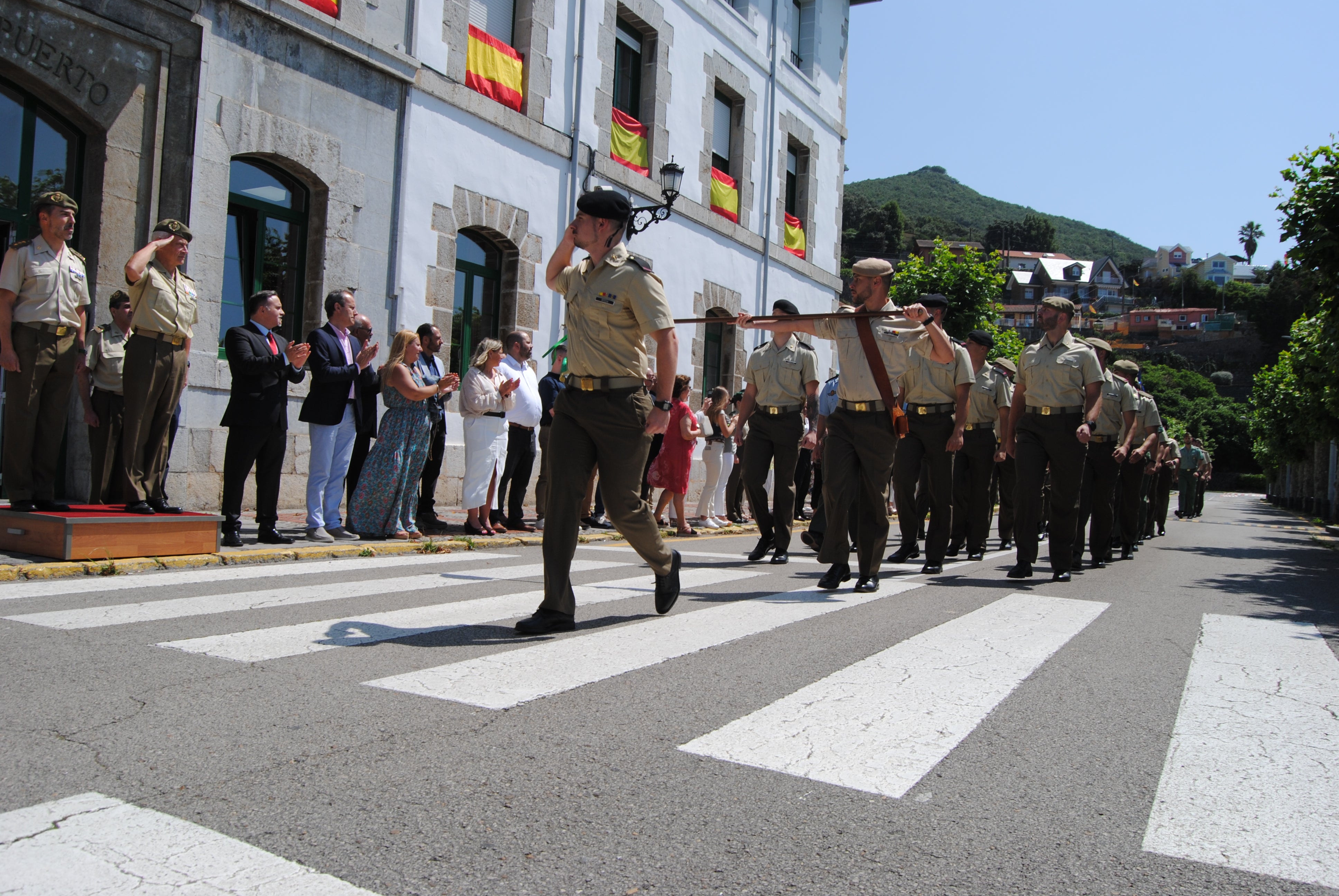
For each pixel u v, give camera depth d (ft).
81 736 8.36
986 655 13.21
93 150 27.09
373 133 34.30
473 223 38.63
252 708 9.37
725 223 56.39
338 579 18.19
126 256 27.43
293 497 31.76
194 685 10.05
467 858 6.44
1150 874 6.63
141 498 20.40
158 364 20.31
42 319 19.63
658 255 50.75
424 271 36.45
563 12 43.27
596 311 13.16
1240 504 158.51
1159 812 7.76
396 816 7.04
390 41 34.55
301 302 33.12
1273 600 21.12
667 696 10.44
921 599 18.49
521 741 8.77
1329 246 38.42
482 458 27.86
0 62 24.72
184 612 13.94
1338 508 84.43
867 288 18.65
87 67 26.30
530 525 31.55
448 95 37.06
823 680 11.44
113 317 23.70
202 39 28.71
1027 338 315.58
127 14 26.94
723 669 11.77
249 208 31.42
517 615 14.73
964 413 23.21
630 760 8.43
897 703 10.57
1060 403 22.68
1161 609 18.62
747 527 39.24
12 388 19.44
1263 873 6.69
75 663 10.71
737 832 7.05
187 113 28.60
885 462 18.99
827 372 70.44
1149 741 9.61
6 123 25.61
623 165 47.37
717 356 58.03
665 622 14.76
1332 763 9.09
